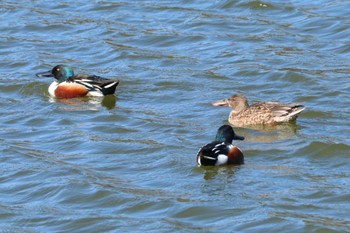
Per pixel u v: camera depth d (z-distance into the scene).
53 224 17.92
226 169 19.58
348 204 17.92
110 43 29.28
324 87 24.80
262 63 26.94
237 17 30.94
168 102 24.44
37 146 21.56
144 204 18.33
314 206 17.86
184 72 26.59
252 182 18.92
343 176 19.14
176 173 19.56
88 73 26.95
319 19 30.14
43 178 19.77
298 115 22.91
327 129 21.88
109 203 18.58
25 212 18.42
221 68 26.78
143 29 30.36
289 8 31.19
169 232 17.20
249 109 22.55
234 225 17.34
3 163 20.67
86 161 20.52
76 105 24.48
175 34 29.78
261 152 20.47
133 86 25.77
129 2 32.88
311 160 20.05
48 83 26.25
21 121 23.34
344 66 26.45
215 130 22.02
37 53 28.83
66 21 31.42
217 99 24.39
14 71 27.41
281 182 18.89
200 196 18.47
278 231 17.06
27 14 32.28
